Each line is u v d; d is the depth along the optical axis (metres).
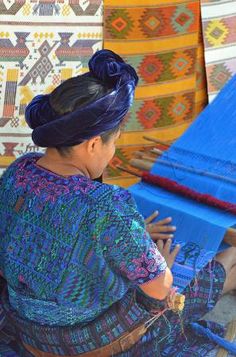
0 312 2.14
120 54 3.59
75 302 1.79
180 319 2.17
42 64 3.62
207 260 2.21
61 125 1.65
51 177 1.78
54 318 1.89
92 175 1.85
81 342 1.94
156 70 3.60
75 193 1.73
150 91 3.58
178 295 1.92
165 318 2.09
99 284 1.78
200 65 3.65
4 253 1.87
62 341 1.95
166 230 2.33
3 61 3.62
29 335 2.02
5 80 3.63
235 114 3.00
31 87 3.62
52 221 1.74
